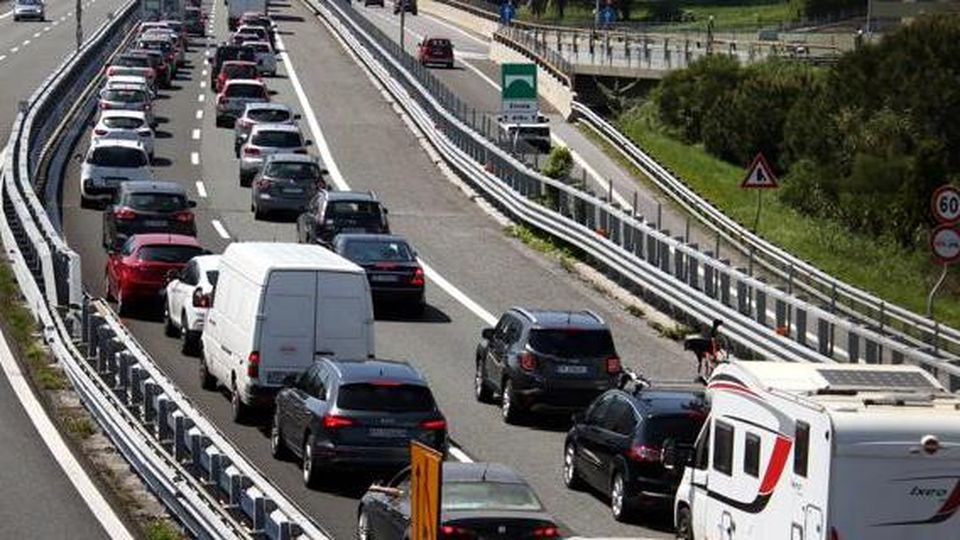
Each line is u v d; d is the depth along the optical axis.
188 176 130.00
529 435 65.19
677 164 168.00
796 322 74.88
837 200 148.00
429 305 90.81
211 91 185.62
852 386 40.22
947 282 124.81
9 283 88.25
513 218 117.00
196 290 75.88
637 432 52.50
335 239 89.88
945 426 37.44
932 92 157.00
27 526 48.41
